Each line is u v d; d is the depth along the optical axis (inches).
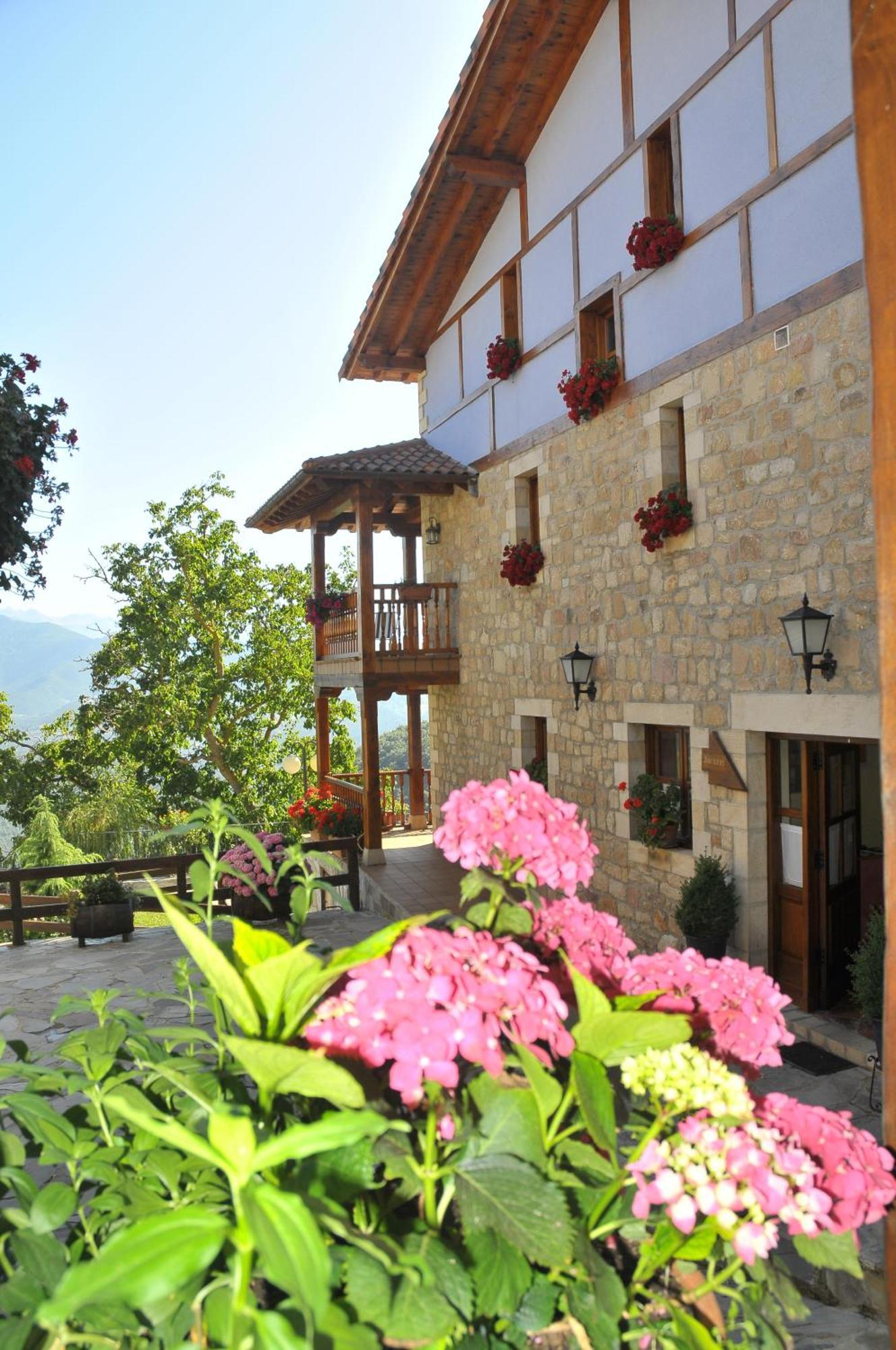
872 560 213.0
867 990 199.9
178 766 882.8
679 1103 43.4
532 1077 44.5
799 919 249.1
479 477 434.3
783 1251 145.8
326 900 421.4
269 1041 42.1
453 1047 39.7
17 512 244.1
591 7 323.3
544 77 350.3
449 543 477.1
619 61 312.8
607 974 55.7
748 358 251.4
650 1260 46.3
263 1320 30.7
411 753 552.1
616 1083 56.8
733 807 262.4
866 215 58.4
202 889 63.2
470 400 440.5
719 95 263.3
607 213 323.6
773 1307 46.7
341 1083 36.0
